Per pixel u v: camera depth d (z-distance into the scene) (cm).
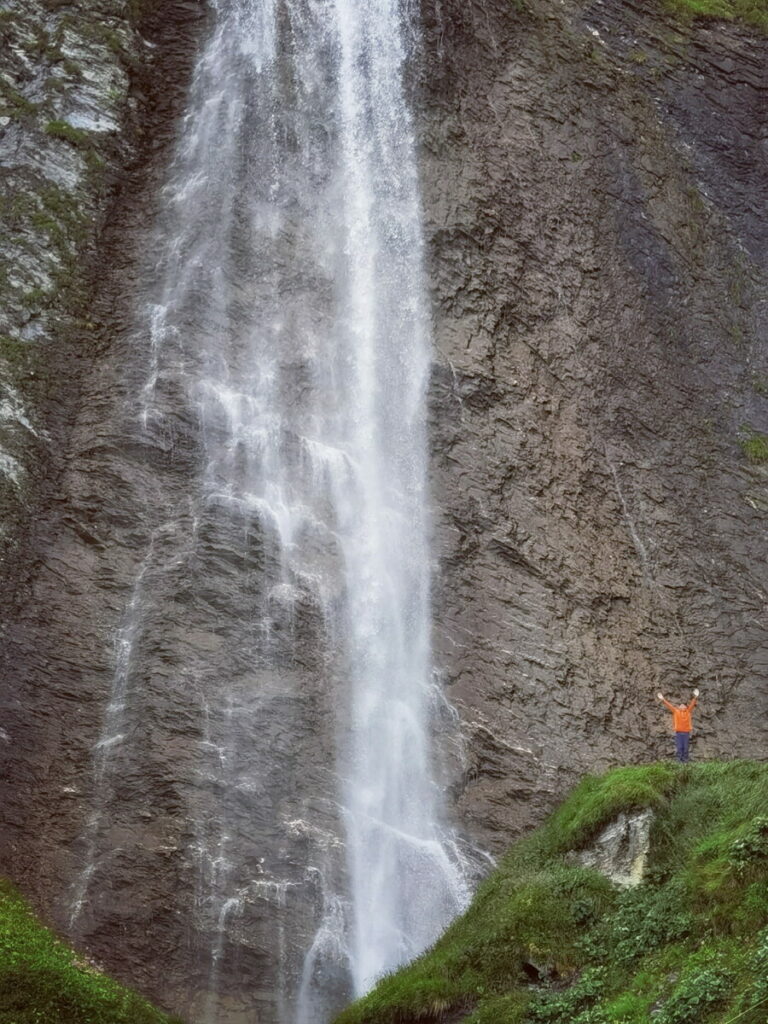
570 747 1752
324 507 1945
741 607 1988
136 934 1490
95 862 1530
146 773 1605
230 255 2186
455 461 2020
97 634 1716
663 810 1420
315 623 1803
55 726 1627
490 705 1775
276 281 2183
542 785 1700
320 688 1742
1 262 2039
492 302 2214
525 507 1989
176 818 1577
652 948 1248
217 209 2245
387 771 1695
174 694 1673
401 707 1756
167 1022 1360
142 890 1518
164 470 1894
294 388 2061
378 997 1355
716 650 1925
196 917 1513
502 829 1655
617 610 1922
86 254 2128
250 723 1673
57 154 2212
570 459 2066
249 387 2033
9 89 2280
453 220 2286
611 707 1808
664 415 2186
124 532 1820
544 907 1375
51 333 1998
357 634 1816
